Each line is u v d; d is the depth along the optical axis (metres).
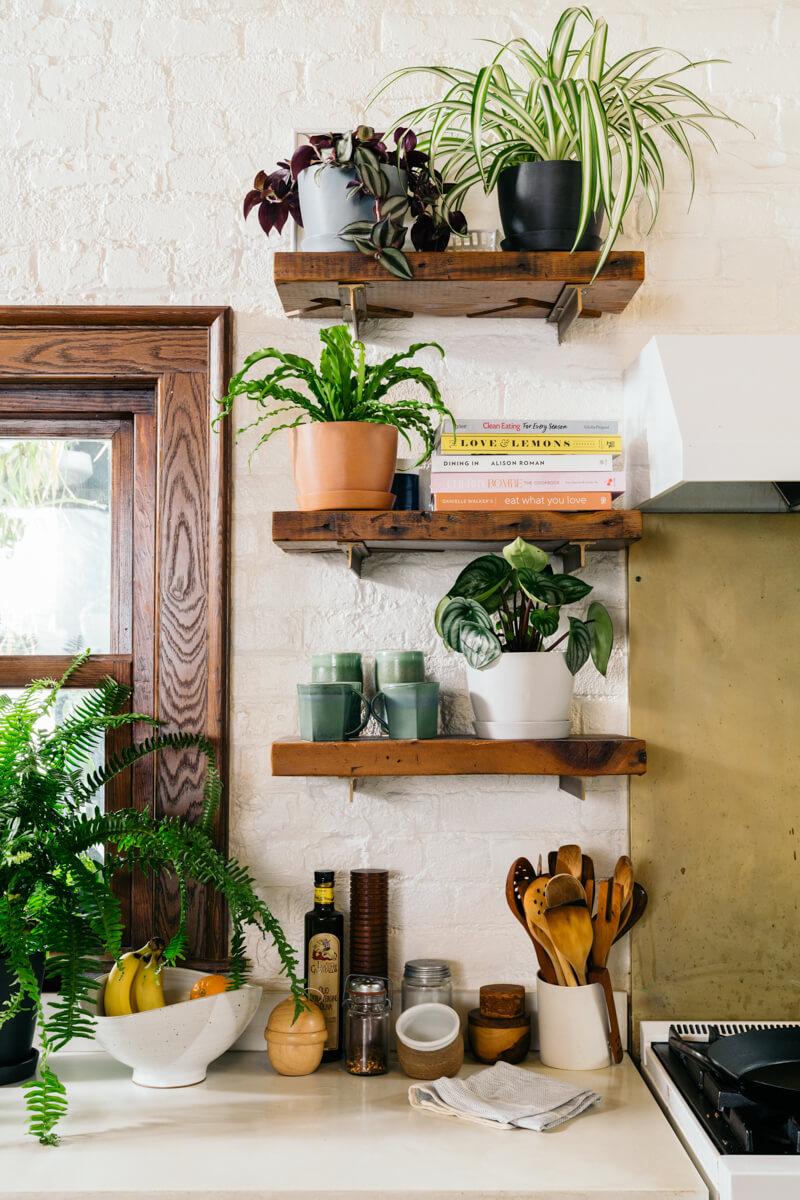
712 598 1.83
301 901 1.81
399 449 1.85
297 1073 1.65
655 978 1.78
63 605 1.94
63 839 1.61
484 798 1.83
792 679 1.83
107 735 1.89
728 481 1.50
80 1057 1.75
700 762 1.81
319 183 1.67
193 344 1.85
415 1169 1.33
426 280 1.65
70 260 1.87
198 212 1.87
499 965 1.81
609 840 1.82
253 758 1.83
